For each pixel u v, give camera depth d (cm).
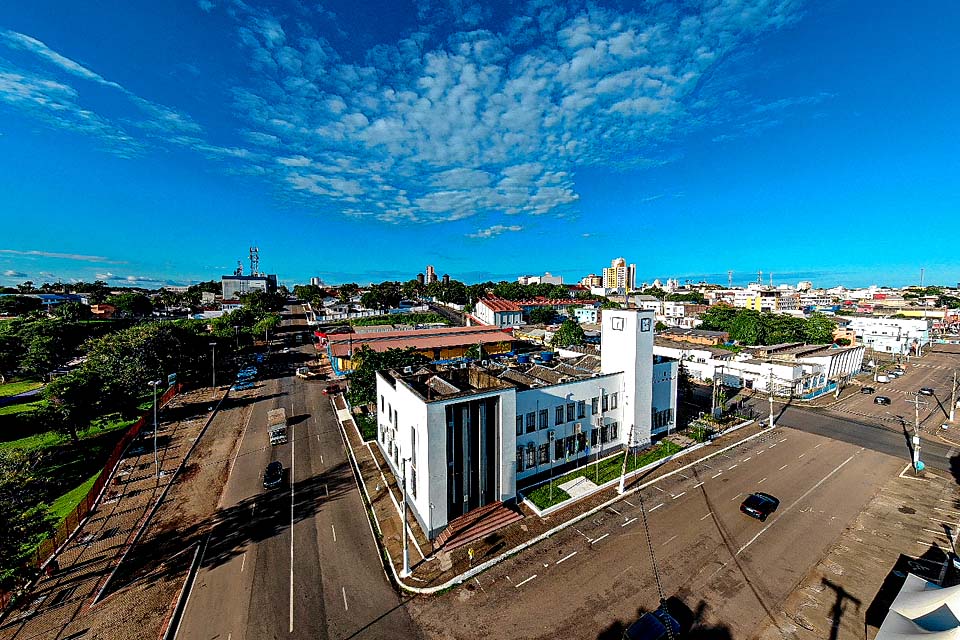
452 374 4119
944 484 3988
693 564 2900
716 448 4816
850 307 19250
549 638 2325
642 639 2197
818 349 8388
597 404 4447
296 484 3984
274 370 8806
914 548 3048
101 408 4788
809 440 5097
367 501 3688
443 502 3177
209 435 5197
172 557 2973
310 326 14188
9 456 2895
